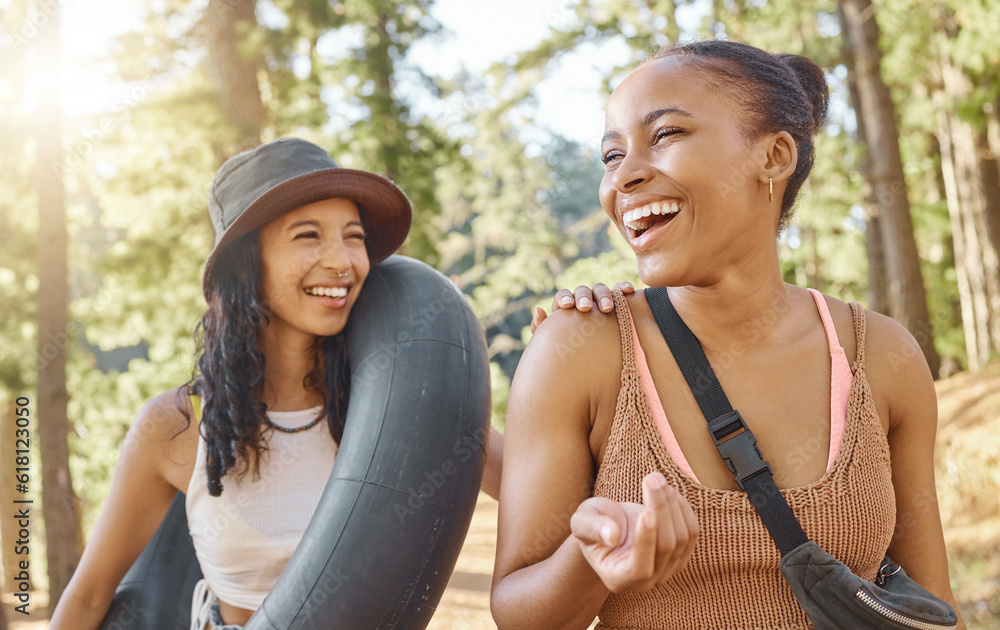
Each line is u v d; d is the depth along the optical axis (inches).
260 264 74.5
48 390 359.6
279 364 78.0
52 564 356.8
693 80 46.3
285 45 441.1
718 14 552.4
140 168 467.5
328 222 74.2
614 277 573.0
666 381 48.7
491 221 1248.8
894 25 507.5
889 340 52.1
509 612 46.1
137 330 587.5
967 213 561.3
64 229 360.8
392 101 565.3
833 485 45.7
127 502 81.0
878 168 479.5
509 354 1140.5
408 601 65.8
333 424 77.3
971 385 435.5
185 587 91.8
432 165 588.1
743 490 45.7
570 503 48.6
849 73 489.1
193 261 475.8
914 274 473.1
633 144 46.8
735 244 46.8
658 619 47.3
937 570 54.5
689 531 34.9
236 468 75.1
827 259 677.9
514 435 49.6
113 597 88.2
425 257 565.0
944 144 619.5
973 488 338.3
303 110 514.6
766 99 47.1
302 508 75.4
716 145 45.6
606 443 48.7
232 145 382.0
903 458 53.4
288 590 65.4
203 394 76.6
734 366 49.0
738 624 45.5
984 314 550.6
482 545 383.9
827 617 43.3
